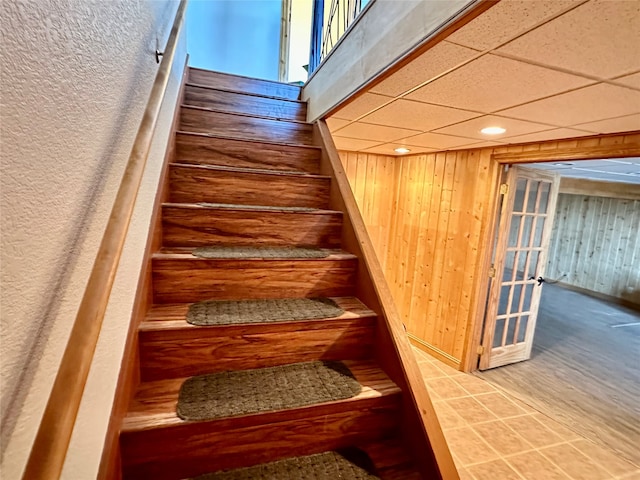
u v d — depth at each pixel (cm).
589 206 686
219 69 384
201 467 115
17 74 53
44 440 53
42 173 61
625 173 355
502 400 290
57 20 65
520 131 227
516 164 306
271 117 257
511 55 120
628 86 135
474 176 323
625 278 626
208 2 371
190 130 238
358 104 195
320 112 240
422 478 120
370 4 159
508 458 224
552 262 756
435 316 367
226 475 115
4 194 51
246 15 388
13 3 52
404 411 133
